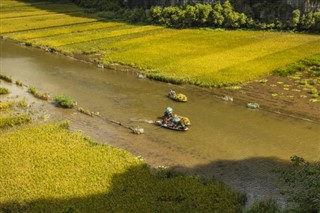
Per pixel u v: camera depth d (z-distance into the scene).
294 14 91.44
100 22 105.94
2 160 33.12
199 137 39.56
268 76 58.47
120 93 52.78
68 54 73.00
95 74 61.41
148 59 67.38
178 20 99.00
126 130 41.22
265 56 68.50
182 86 55.06
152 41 81.94
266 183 31.42
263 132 40.81
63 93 53.06
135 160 33.44
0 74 60.09
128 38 86.19
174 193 28.55
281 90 52.66
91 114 45.06
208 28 96.25
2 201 27.62
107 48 76.31
